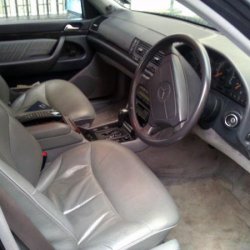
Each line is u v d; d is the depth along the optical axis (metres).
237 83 1.18
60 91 1.75
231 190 1.79
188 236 1.52
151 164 1.93
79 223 1.03
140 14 2.17
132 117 1.39
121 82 2.43
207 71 1.13
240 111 1.17
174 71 1.22
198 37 1.54
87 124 1.68
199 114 1.15
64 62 2.22
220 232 1.55
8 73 2.07
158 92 1.27
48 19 2.15
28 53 2.09
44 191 1.21
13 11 2.13
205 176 1.87
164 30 1.80
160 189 1.08
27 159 1.15
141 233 0.92
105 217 1.03
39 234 0.72
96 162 1.25
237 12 0.80
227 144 1.27
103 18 2.23
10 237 0.63
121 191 1.10
